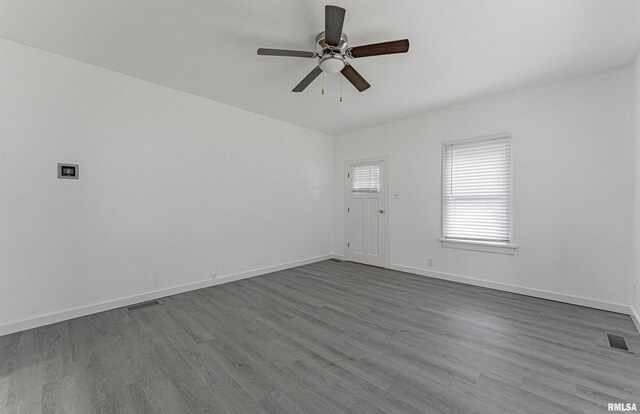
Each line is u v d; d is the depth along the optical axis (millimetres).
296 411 1505
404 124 4488
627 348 2109
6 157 2393
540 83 3164
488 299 3203
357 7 1954
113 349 2143
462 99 3646
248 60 2723
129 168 3070
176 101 3428
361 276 4254
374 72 2902
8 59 2400
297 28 2230
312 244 5242
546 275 3203
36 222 2529
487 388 1673
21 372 1854
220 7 1992
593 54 2555
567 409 1497
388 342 2240
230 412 1503
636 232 2584
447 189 4031
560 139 3098
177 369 1889
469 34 2256
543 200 3205
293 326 2539
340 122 4730
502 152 3523
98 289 2865
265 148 4430
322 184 5430
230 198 3986
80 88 2754
